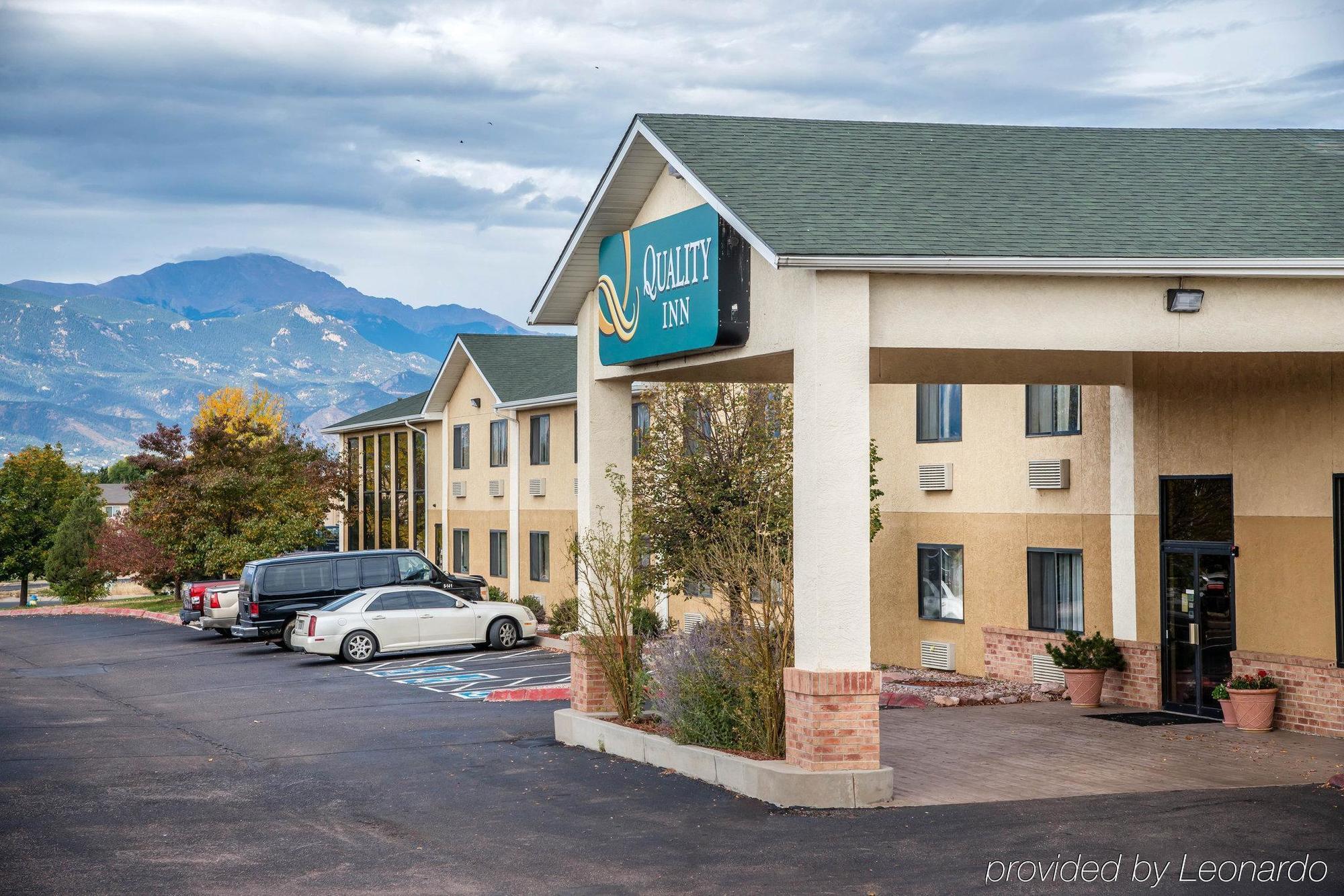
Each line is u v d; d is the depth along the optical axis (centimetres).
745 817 1239
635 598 1714
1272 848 1088
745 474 2159
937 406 2441
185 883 1049
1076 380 1873
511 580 4009
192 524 4278
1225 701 1739
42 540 7188
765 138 1619
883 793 1275
